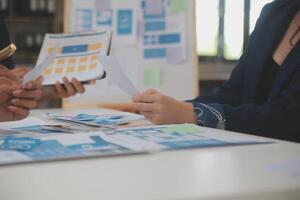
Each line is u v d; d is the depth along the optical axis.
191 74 2.44
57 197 0.41
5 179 0.48
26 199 0.41
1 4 4.16
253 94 1.29
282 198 0.44
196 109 1.01
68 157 0.59
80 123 1.09
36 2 4.25
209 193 0.42
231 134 0.84
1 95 1.07
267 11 1.37
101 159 0.59
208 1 4.86
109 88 2.33
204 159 0.60
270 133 1.00
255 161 0.58
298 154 0.63
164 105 1.01
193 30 2.43
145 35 2.44
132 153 0.63
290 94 1.03
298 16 1.28
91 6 2.43
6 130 0.94
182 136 0.80
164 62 2.43
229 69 4.89
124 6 2.44
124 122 1.11
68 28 2.40
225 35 4.93
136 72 2.42
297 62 1.12
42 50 1.54
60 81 1.41
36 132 0.90
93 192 0.43
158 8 2.43
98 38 1.50
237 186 0.45
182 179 0.48
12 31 4.36
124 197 0.41
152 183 0.46
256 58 1.32
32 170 0.52
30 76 1.09
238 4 4.88
